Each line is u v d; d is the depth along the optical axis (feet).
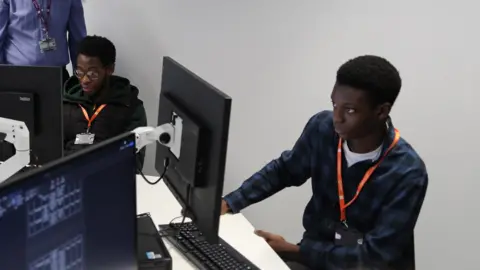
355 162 5.45
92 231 3.40
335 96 5.00
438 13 8.76
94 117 7.78
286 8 9.17
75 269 3.29
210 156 4.42
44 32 8.98
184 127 4.78
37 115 5.37
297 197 9.98
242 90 9.73
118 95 7.95
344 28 9.11
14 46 9.08
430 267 9.83
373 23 9.00
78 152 3.22
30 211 2.89
